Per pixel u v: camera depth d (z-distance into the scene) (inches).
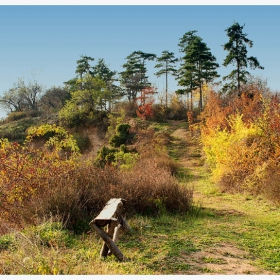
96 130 1440.7
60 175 312.7
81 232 238.2
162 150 979.9
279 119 542.3
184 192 335.3
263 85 1132.5
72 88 2406.5
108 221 183.6
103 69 2379.4
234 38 1224.2
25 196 292.8
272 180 417.7
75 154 375.2
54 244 186.1
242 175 506.3
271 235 251.9
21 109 2337.6
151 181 338.6
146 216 291.1
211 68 1542.8
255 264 187.8
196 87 1587.1
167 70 1908.2
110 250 181.3
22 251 171.3
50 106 2372.0
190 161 929.5
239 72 1227.9
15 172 304.0
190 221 289.3
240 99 1003.9
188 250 204.7
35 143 1073.5
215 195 477.1
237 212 345.4
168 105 1803.6
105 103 1718.8
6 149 326.0
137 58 2140.7
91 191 297.9
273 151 520.7
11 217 259.1
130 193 310.3
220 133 608.7
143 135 1227.2
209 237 237.0
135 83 2100.1
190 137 1195.3
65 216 249.1
